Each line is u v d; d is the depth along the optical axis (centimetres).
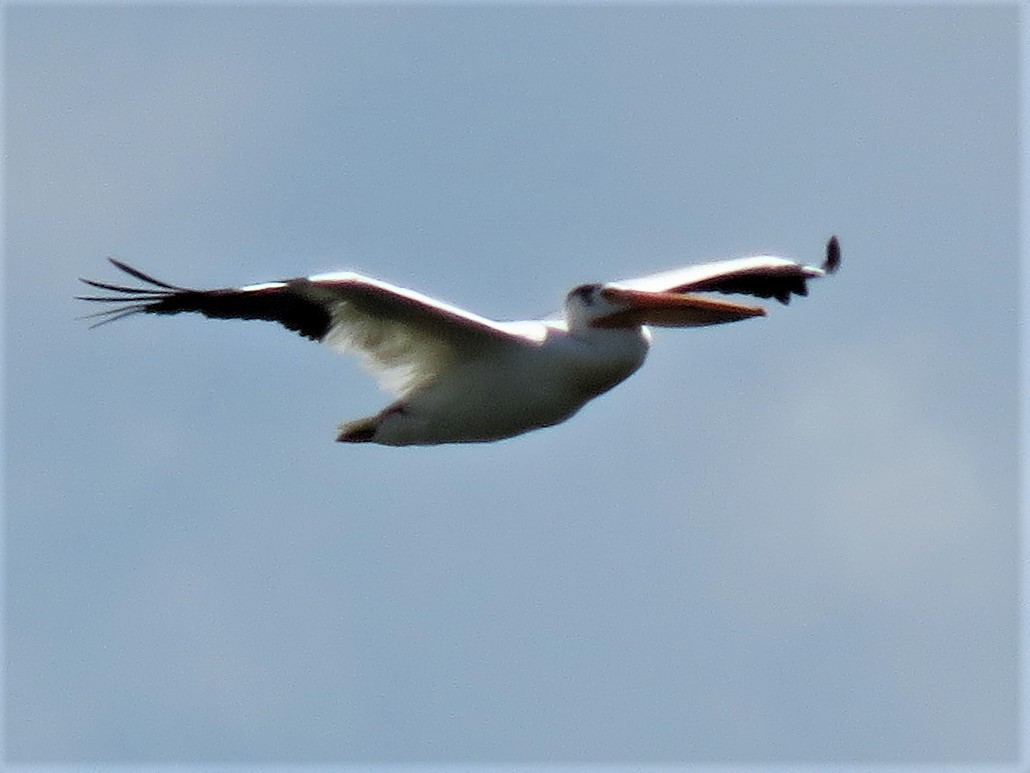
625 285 1587
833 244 1709
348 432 1434
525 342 1394
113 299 1420
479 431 1426
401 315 1364
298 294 1379
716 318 1434
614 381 1441
